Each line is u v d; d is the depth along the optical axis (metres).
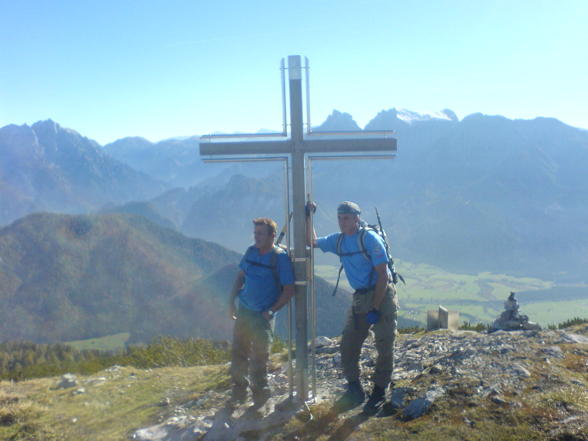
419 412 4.12
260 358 4.71
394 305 4.49
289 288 4.62
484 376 4.41
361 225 4.52
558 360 4.66
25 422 5.25
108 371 7.36
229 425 4.46
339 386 5.12
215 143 4.64
